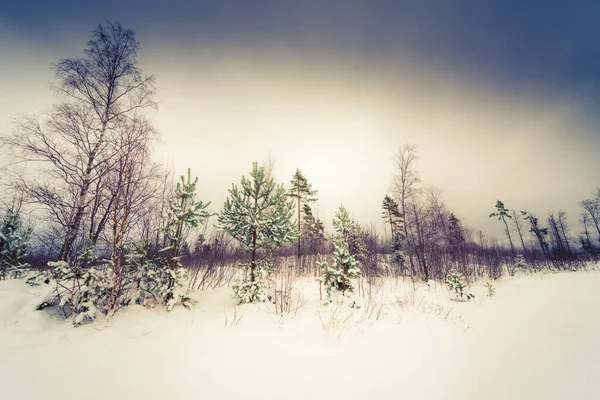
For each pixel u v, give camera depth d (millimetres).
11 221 7961
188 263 11414
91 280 5309
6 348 3666
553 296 9320
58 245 8883
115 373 3041
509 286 14336
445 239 20094
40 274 6777
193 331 4879
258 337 4625
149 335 4559
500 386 2854
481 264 21484
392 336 4844
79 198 9570
